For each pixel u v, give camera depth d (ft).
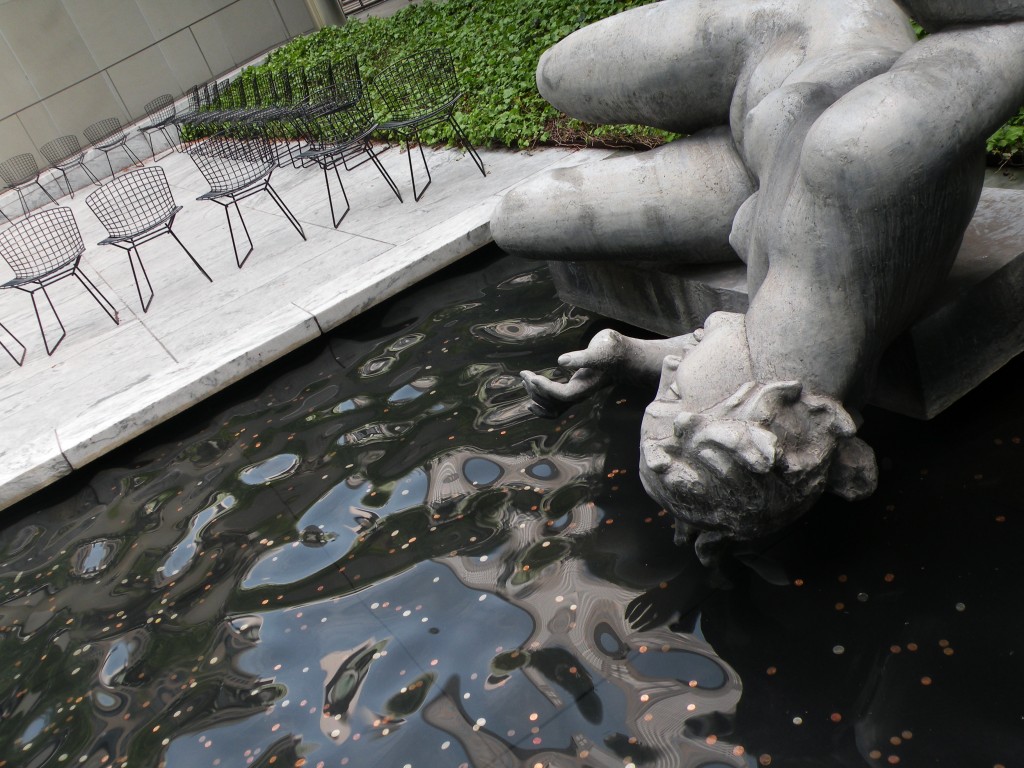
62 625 12.86
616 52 11.60
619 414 12.66
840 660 8.04
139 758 9.80
